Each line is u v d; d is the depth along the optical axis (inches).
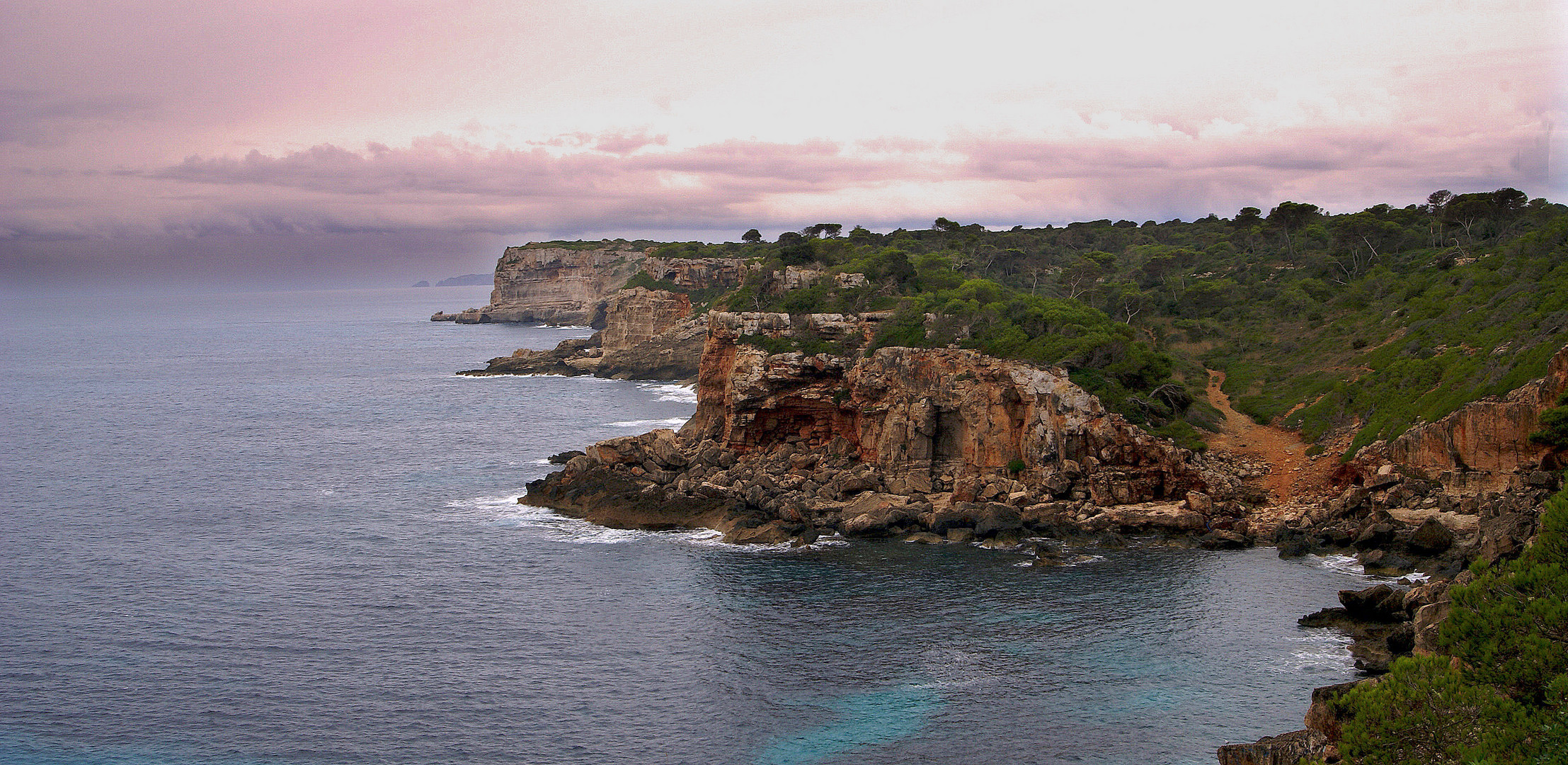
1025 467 3752.5
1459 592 1460.4
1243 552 3230.8
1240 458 3895.2
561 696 2380.7
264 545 3614.7
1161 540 3368.6
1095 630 2657.5
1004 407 3796.8
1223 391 4773.6
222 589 3147.1
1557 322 3474.4
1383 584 2723.9
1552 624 1310.3
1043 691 2332.7
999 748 2091.5
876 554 3358.8
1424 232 6673.2
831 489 3885.3
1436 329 4315.9
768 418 4308.6
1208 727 2140.7
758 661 2546.8
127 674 2524.6
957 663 2493.8
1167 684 2340.1
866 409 4057.6
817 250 6358.3
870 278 5324.8
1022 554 3299.7
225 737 2208.4
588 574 3238.2
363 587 3147.1
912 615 2810.0
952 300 4544.8
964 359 3932.1
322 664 2573.8
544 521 3897.6
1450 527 3043.8
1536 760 1124.5
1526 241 4899.1
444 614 2910.9
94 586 3171.8
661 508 3823.8
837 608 2881.4
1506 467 3127.5
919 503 3683.6
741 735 2186.3
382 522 3907.5
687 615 2866.6
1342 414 4010.8
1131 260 7839.6
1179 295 6250.0
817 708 2290.8
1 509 4175.7
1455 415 3250.5
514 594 3063.5
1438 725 1218.0
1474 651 1371.8
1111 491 3592.5
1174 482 3617.1
